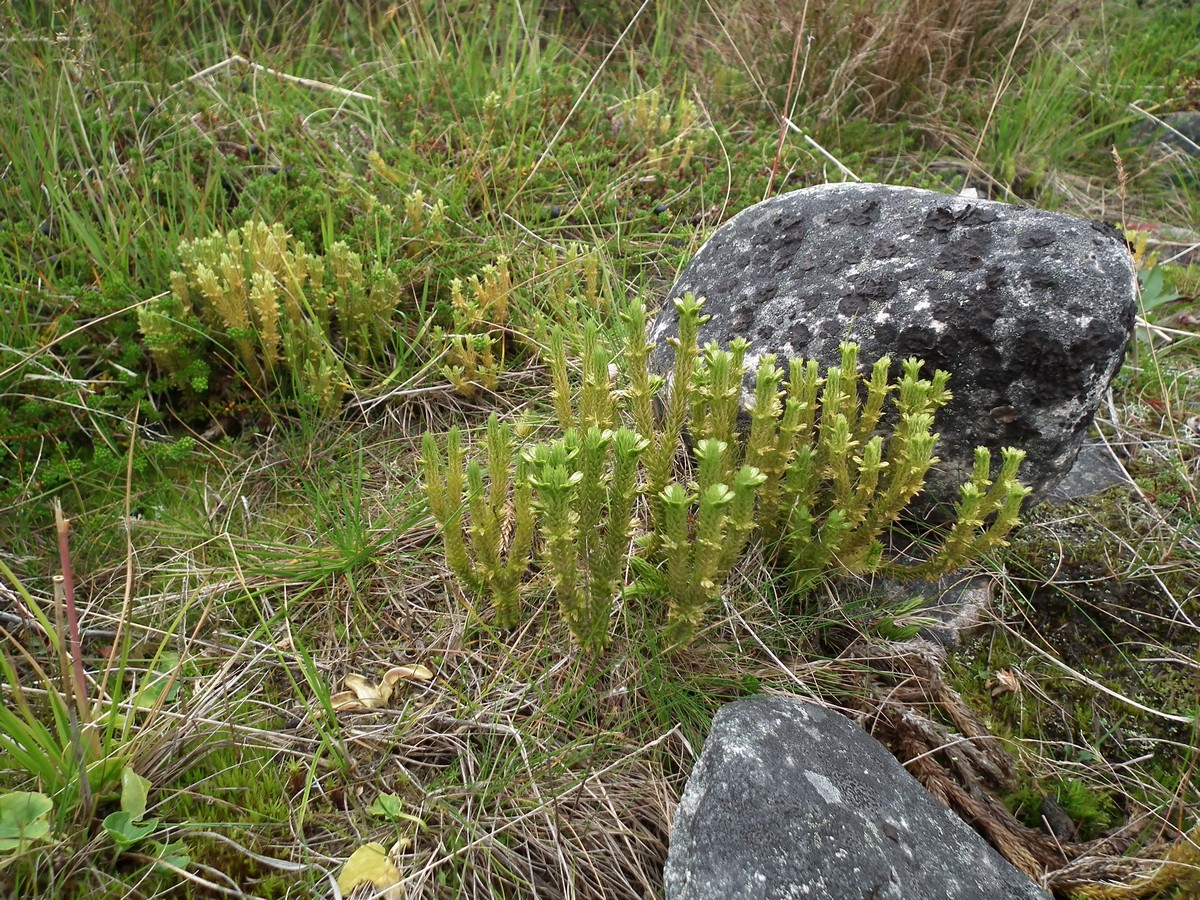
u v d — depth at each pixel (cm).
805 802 181
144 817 198
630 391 228
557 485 179
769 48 523
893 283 254
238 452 304
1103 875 199
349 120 444
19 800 181
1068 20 577
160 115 397
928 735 219
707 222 406
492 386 323
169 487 285
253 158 402
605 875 194
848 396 229
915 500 263
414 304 351
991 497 226
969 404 245
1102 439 328
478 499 202
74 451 294
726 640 240
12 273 322
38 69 392
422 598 254
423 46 492
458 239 365
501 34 549
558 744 217
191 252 296
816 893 169
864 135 491
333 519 268
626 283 373
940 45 517
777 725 199
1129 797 222
